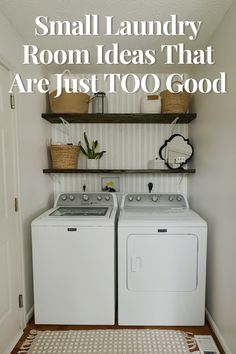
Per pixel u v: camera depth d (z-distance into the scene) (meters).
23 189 1.84
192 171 2.31
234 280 1.49
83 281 1.84
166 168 2.45
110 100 2.54
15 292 1.75
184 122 2.52
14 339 1.71
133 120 2.43
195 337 1.75
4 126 1.60
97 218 1.88
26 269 1.89
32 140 2.03
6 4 1.48
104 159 2.59
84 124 2.58
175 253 1.82
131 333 1.79
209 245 1.93
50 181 2.52
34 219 2.00
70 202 2.35
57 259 1.83
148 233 1.81
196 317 1.85
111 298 1.84
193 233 1.81
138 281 1.83
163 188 2.60
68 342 1.71
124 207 2.28
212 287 1.87
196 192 2.29
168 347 1.66
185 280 1.83
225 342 1.61
